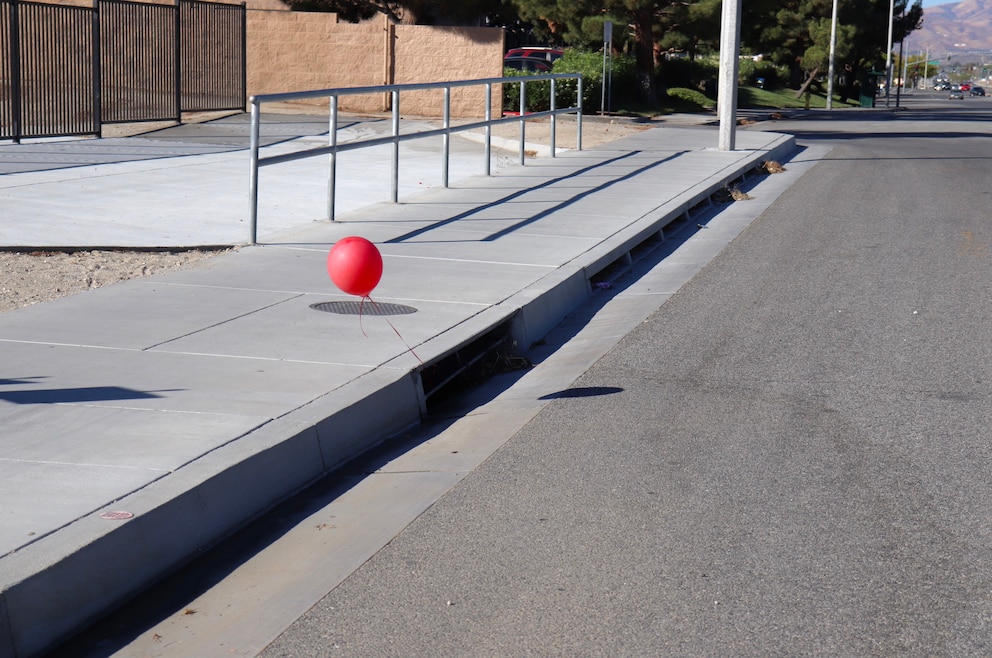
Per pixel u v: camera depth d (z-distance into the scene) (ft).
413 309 27.96
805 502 17.31
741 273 36.65
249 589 14.58
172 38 84.02
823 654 12.77
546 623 13.50
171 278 31.04
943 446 19.99
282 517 17.04
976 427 21.08
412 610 13.87
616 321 30.53
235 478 16.75
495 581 14.62
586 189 52.08
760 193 57.41
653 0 129.18
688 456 19.42
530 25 186.29
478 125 54.65
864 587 14.43
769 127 108.27
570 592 14.29
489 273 32.73
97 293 28.89
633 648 12.89
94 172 52.24
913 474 18.58
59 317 26.22
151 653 12.96
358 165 59.98
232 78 91.81
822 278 35.65
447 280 31.65
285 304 28.17
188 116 87.15
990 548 15.69
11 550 13.55
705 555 15.38
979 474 18.61
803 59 218.59
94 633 13.48
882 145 85.87
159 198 45.24
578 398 23.12
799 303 32.04
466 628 13.39
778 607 13.88
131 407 19.57
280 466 17.87
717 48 161.89
